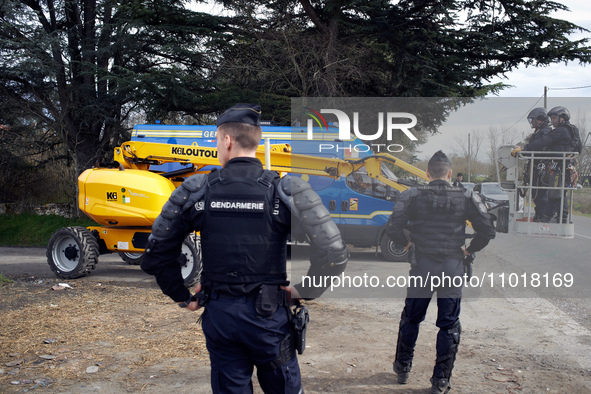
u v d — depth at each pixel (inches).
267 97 625.6
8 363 161.8
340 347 175.9
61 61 665.0
